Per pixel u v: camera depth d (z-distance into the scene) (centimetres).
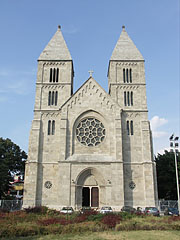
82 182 5456
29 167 5531
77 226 2630
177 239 2184
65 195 5253
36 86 6281
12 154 7431
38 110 6062
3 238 2244
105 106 5947
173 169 6781
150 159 5625
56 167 5631
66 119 5822
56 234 2438
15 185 10269
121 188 5269
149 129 5916
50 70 6481
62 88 6281
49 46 6725
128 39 6919
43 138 5856
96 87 6094
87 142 5741
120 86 6325
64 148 5569
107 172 5403
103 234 2405
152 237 2248
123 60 6544
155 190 5488
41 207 3728
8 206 5266
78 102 5978
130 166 5634
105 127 5834
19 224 2650
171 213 4788
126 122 5988
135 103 6172
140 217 3272
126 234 2398
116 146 5581
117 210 5112
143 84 6325
